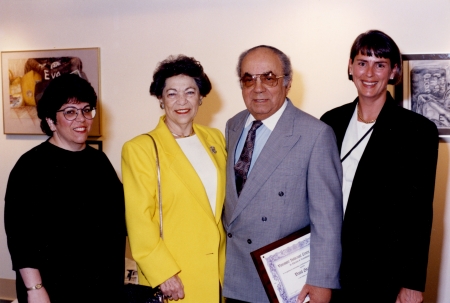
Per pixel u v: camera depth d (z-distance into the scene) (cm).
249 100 183
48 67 334
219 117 315
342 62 296
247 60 182
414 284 179
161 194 179
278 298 171
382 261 180
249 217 178
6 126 346
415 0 285
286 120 180
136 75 325
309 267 171
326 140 173
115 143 332
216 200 189
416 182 179
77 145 185
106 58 328
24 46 342
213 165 193
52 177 175
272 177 175
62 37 334
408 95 290
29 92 339
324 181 170
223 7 308
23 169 174
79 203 178
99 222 183
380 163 180
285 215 175
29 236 170
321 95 300
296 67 302
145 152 179
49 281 172
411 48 288
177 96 185
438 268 298
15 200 171
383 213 179
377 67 187
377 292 181
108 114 331
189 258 180
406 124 182
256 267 172
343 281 183
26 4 338
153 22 319
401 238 180
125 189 178
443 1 282
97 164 191
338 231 171
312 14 297
